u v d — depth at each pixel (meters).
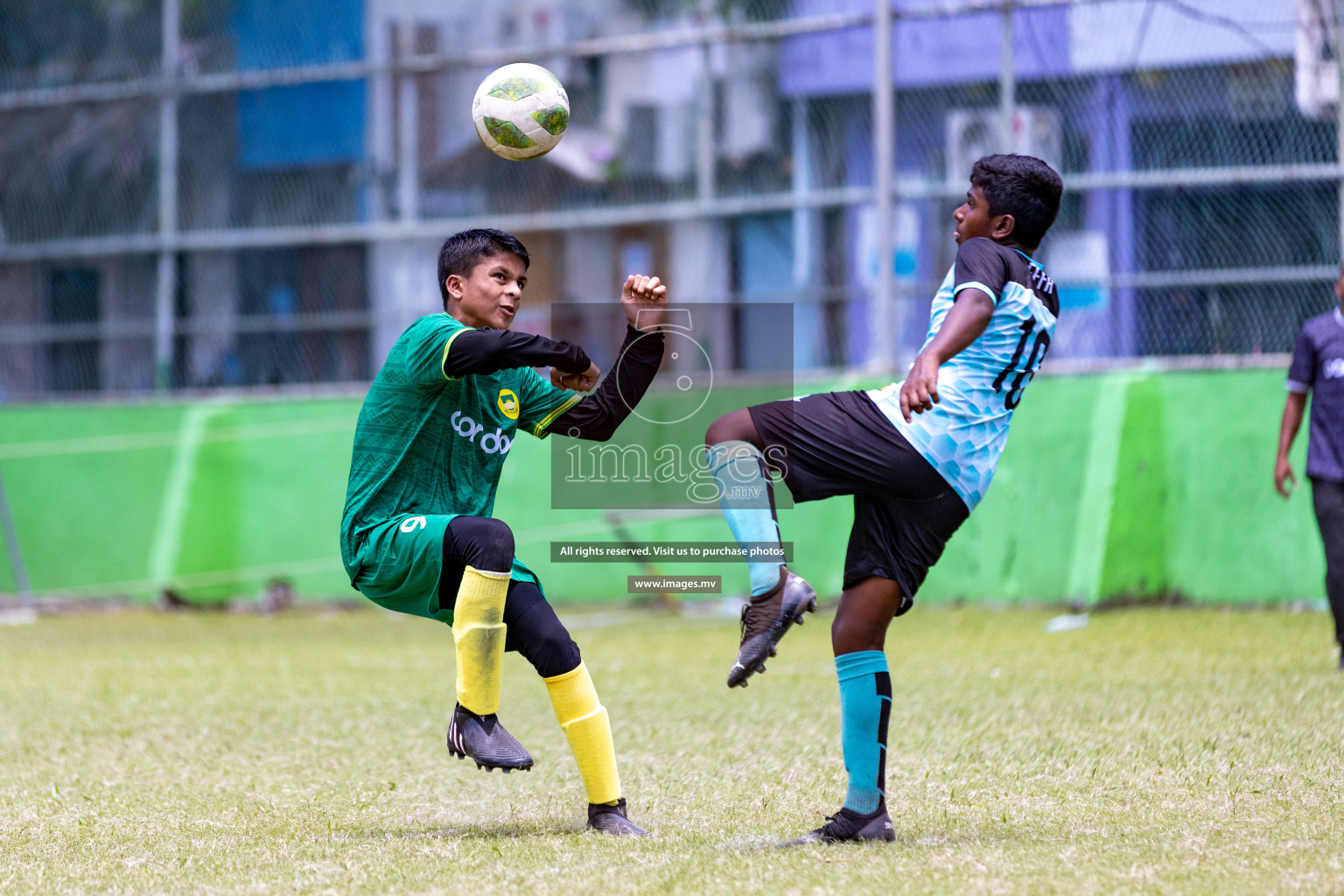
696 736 19.56
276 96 44.34
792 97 40.81
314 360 43.84
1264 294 36.25
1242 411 36.38
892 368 37.69
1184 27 36.22
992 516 37.75
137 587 43.69
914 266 38.69
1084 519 36.91
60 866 12.64
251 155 44.50
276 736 20.56
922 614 36.34
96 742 20.17
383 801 15.74
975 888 10.78
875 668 12.90
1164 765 16.33
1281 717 19.47
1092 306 37.47
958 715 20.61
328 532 42.44
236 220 44.56
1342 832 12.63
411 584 13.62
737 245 40.94
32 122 45.56
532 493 40.59
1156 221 36.81
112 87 44.88
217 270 44.53
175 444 43.88
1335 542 24.62
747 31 39.44
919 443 12.47
